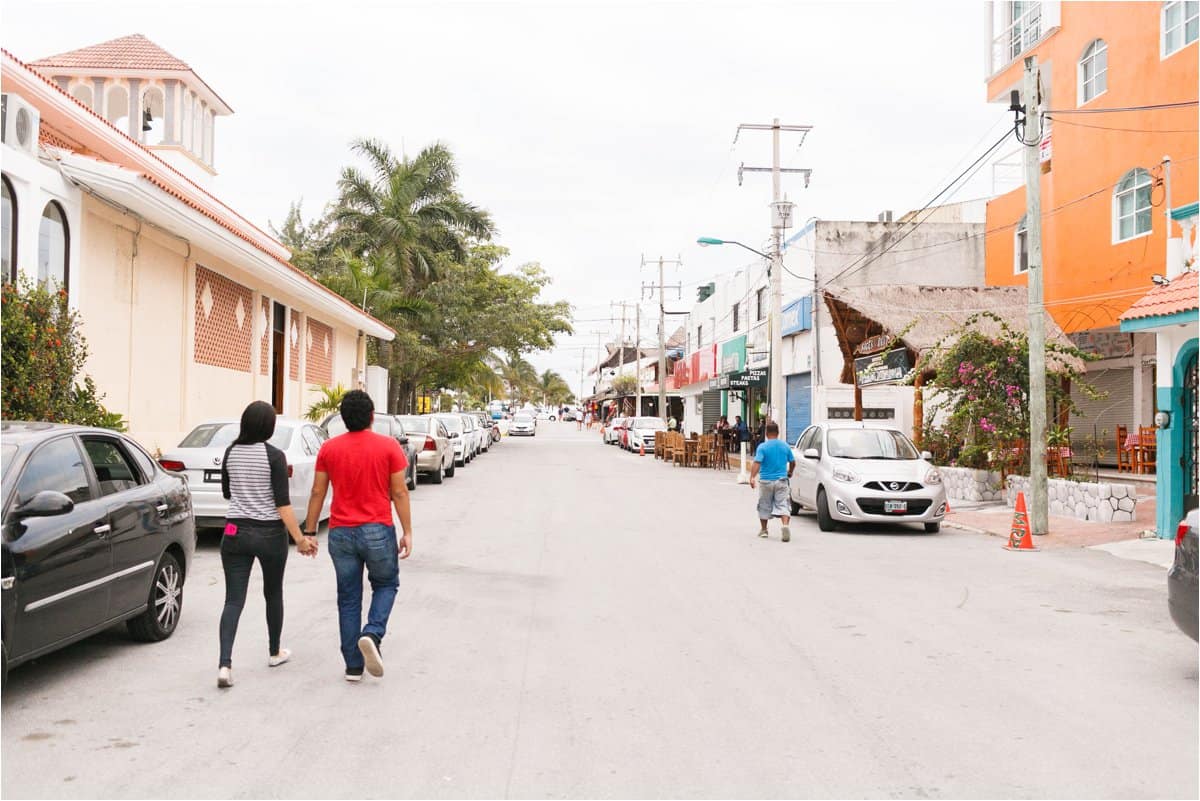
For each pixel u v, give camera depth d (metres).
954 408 19.20
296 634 7.35
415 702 5.61
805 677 6.19
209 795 4.22
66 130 15.02
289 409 25.45
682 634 7.38
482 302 41.19
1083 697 5.80
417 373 39.44
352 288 33.66
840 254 29.77
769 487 13.27
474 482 23.11
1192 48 18.41
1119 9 20.62
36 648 5.50
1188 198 18.47
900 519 13.88
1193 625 6.17
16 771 4.49
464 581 9.62
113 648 6.86
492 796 4.23
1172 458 12.75
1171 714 5.47
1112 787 4.38
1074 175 22.33
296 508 11.68
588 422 104.69
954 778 4.48
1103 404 22.84
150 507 6.84
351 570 6.07
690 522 15.28
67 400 11.23
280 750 4.79
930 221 31.77
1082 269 22.02
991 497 18.41
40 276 12.43
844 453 15.10
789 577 10.09
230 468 6.17
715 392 48.56
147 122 24.98
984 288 22.77
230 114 27.27
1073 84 22.38
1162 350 12.93
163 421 16.69
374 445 6.16
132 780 4.39
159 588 7.03
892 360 20.62
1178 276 13.07
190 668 6.34
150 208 14.20
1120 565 11.12
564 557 11.27
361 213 36.53
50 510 5.35
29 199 11.96
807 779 4.45
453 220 37.12
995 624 7.86
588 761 4.66
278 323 24.55
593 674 6.22
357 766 4.57
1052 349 18.14
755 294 37.62
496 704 5.57
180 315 17.38
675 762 4.66
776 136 27.20
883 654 6.82
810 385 30.23
